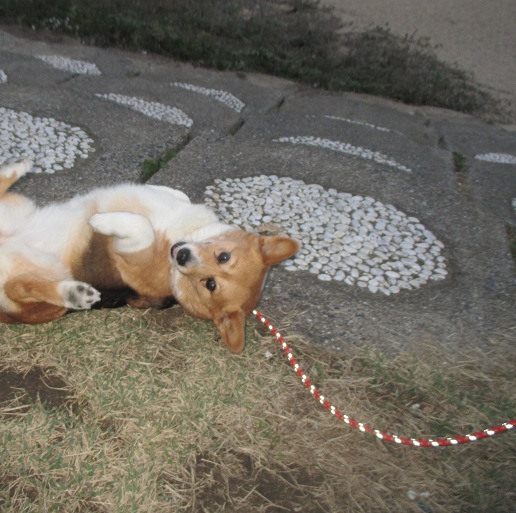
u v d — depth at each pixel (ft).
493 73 13.67
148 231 4.06
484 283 5.54
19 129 6.64
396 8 16.24
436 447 3.95
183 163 6.70
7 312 4.16
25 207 4.33
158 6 12.92
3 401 3.87
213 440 3.82
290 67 11.53
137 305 4.53
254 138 7.73
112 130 7.13
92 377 4.08
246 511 3.47
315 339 4.66
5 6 11.43
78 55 10.37
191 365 4.29
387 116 10.21
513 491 3.71
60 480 3.46
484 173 8.11
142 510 3.37
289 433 3.93
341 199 6.48
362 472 3.76
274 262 4.19
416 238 6.04
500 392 4.39
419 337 4.79
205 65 11.19
